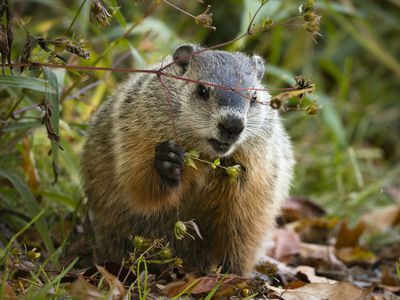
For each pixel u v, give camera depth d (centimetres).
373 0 2041
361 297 865
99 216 1014
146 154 915
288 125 1680
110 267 840
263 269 947
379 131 1892
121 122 949
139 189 920
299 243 1213
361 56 2025
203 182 938
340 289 872
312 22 789
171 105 899
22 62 814
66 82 1170
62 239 1004
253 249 992
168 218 978
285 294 850
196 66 924
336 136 1530
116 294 738
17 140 1021
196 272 915
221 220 970
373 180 1623
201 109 892
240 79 911
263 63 1005
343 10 1438
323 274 1118
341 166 1564
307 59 1762
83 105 1223
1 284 695
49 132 803
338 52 1997
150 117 919
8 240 996
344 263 1207
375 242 1352
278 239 1195
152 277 829
